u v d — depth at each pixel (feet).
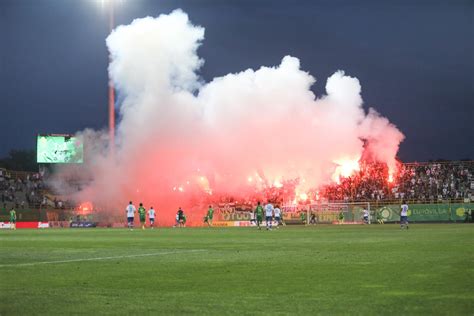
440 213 253.65
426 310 36.37
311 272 55.72
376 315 35.19
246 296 42.47
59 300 41.34
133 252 83.92
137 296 42.83
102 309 37.99
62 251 87.04
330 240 109.60
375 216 262.47
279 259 69.72
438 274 52.31
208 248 91.35
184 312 36.86
